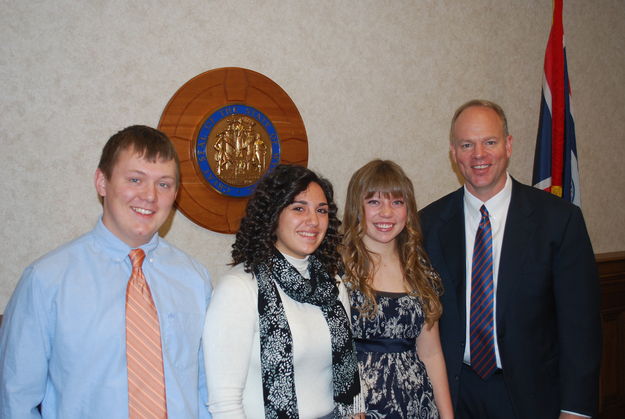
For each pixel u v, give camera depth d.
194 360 1.53
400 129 3.16
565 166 3.25
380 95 3.09
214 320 1.54
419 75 3.21
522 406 2.00
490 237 2.10
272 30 2.74
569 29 3.77
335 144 2.96
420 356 2.14
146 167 1.42
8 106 2.20
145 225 1.44
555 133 3.25
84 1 2.31
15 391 1.31
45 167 2.28
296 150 2.79
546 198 2.13
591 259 2.02
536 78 3.64
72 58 2.30
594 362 1.96
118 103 2.39
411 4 3.16
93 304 1.39
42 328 1.34
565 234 2.02
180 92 2.48
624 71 4.05
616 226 4.07
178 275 1.59
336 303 1.77
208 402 1.51
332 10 2.91
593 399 1.95
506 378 2.02
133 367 1.38
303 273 1.76
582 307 1.98
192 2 2.53
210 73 2.55
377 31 3.06
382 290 2.06
